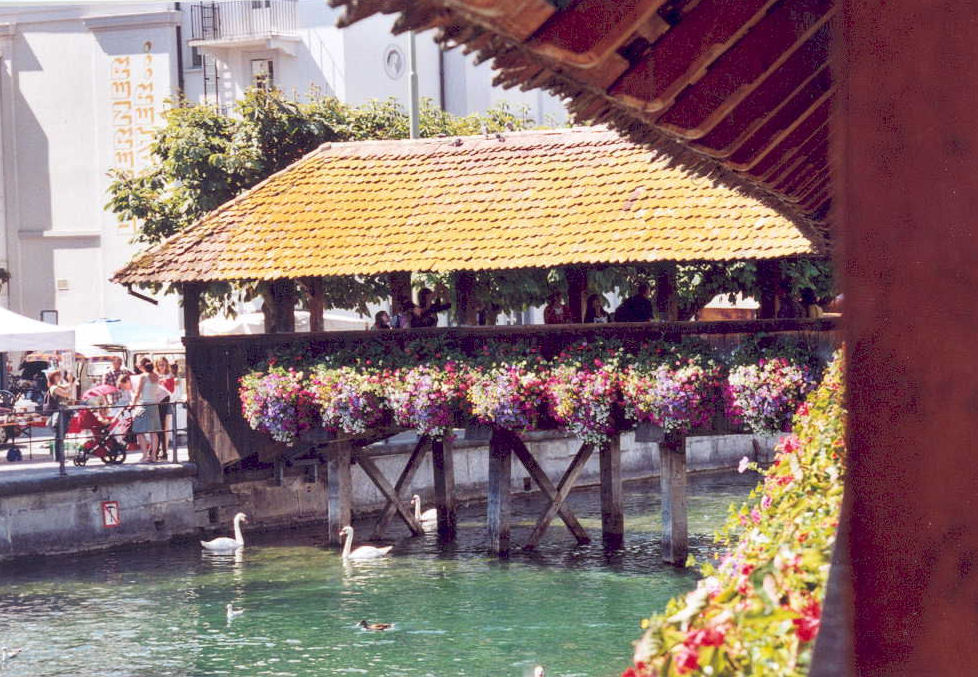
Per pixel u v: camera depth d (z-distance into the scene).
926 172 2.11
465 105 44.00
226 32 41.06
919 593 2.14
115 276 23.88
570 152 23.89
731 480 34.59
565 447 32.34
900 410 2.13
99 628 17.88
